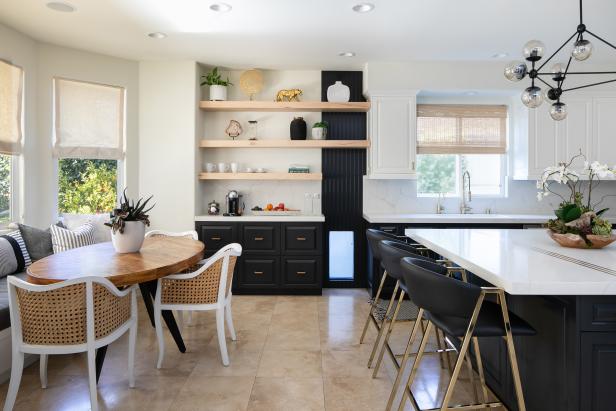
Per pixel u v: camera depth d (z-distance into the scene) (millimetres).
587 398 1707
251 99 4992
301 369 2838
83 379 2691
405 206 5207
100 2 3242
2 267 3299
